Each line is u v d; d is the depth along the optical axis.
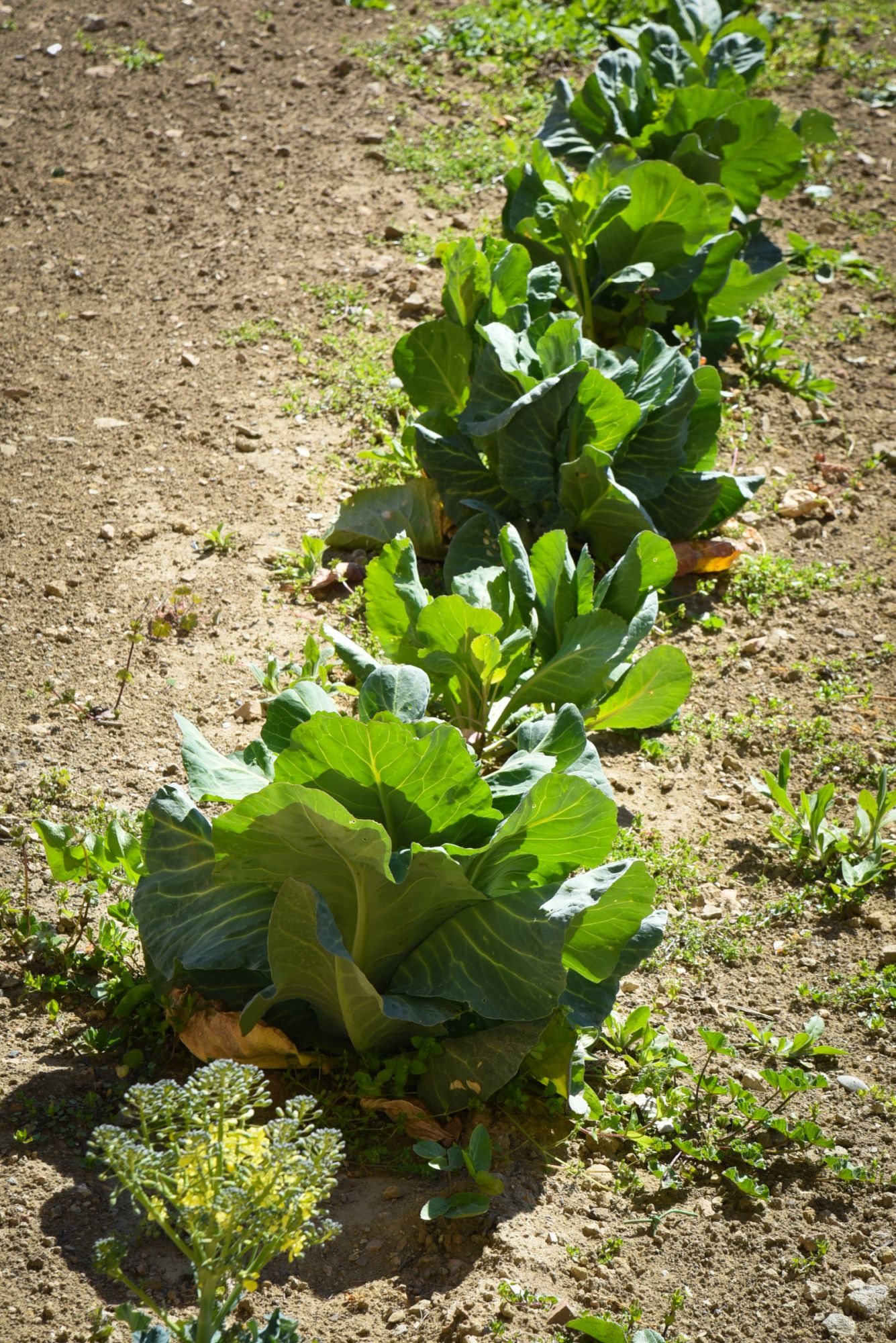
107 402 6.67
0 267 7.88
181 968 3.29
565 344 5.28
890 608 5.73
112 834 3.70
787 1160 3.38
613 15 10.68
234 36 10.52
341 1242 2.99
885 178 9.41
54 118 9.52
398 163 8.91
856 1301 2.99
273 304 7.53
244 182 8.76
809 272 8.37
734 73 7.83
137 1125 3.13
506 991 3.13
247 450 6.33
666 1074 3.52
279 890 3.23
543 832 3.14
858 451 6.82
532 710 4.53
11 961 3.65
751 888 4.31
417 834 3.19
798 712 5.14
